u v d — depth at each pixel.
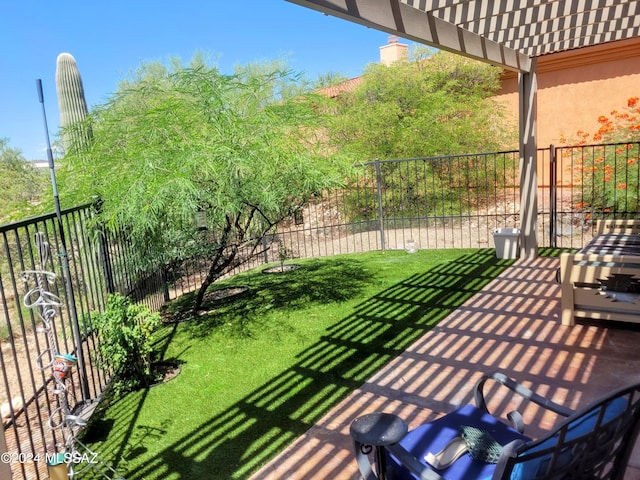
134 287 5.29
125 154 4.64
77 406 3.35
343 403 3.32
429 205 11.84
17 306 2.62
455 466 1.79
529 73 6.49
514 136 11.81
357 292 6.05
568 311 4.32
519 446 1.45
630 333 4.07
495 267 6.63
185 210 4.47
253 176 4.97
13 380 4.48
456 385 3.43
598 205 8.62
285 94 6.56
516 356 3.81
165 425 3.27
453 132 11.45
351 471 2.57
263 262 8.97
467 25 4.18
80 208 3.90
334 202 12.87
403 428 1.66
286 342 4.60
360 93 12.70
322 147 5.82
